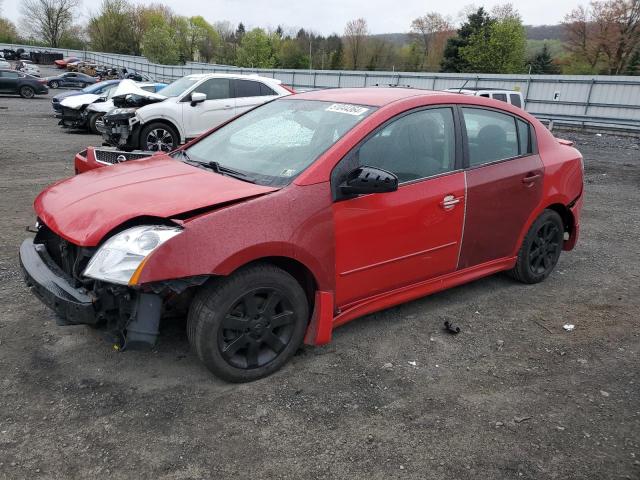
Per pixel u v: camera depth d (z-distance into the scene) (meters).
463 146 3.94
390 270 3.62
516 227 4.41
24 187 8.08
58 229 3.01
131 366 3.29
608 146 17.12
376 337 3.81
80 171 5.49
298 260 3.11
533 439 2.80
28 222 6.21
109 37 87.25
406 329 3.95
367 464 2.58
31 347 3.46
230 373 3.09
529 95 26.08
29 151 11.71
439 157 3.80
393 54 70.69
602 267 5.48
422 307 4.34
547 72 57.09
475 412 3.02
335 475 2.51
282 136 3.74
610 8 47.94
